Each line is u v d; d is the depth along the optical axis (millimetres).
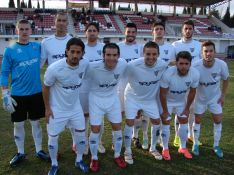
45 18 30125
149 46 4531
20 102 4715
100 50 5156
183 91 4984
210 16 37281
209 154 5363
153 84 4867
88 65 4504
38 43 4891
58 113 4422
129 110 4977
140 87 4863
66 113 4461
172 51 5762
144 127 5523
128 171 4695
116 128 4789
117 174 4598
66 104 4426
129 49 5586
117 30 30375
